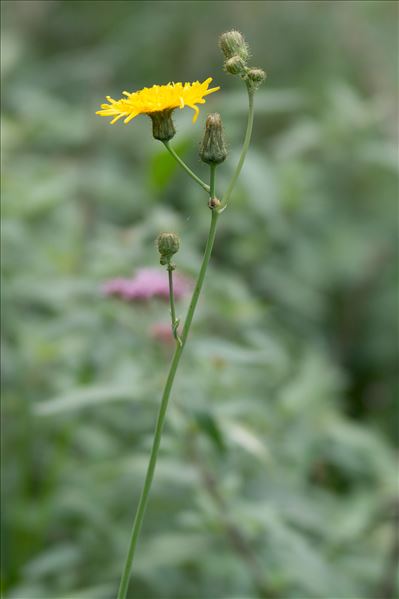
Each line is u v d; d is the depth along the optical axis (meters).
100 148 8.12
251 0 9.48
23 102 7.51
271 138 8.86
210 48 9.61
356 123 6.68
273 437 5.12
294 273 6.95
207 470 4.26
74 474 5.11
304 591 4.50
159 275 4.61
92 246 5.90
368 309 7.87
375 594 4.64
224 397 4.80
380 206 8.09
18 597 4.30
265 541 4.50
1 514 5.16
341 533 4.71
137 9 10.46
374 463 5.35
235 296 5.21
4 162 6.30
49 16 10.83
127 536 4.84
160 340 4.36
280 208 6.48
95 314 4.73
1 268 5.31
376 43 9.23
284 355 5.70
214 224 2.52
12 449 5.44
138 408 5.25
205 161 2.53
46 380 5.19
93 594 4.14
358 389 7.77
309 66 9.27
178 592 4.64
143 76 9.73
